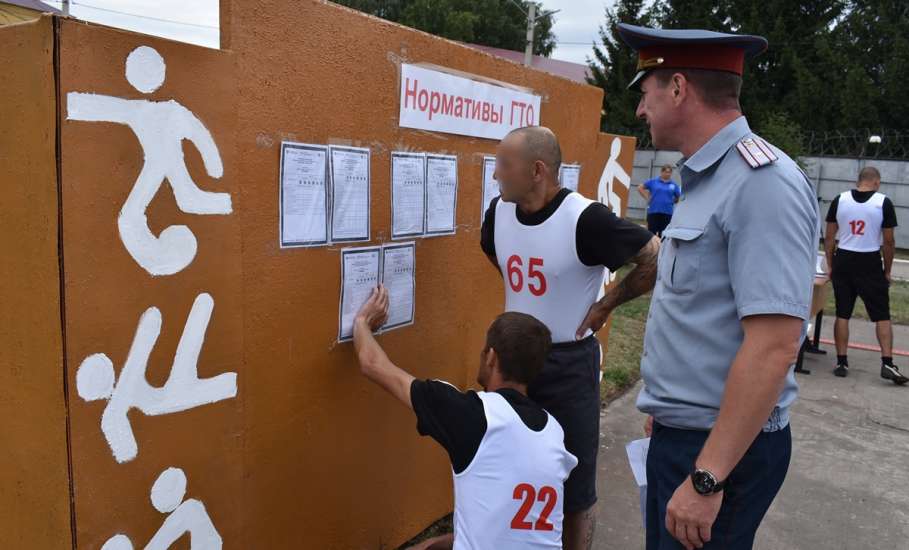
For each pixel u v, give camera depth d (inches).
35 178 58.6
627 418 177.6
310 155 82.0
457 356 117.5
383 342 99.6
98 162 59.9
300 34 78.4
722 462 62.2
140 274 64.6
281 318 81.5
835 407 194.2
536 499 78.5
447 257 110.9
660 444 74.5
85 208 59.4
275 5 74.7
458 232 112.7
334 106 84.6
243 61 71.9
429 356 110.2
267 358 80.4
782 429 70.7
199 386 72.2
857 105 869.8
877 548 123.7
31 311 61.3
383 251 96.4
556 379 98.7
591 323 98.7
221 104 70.1
